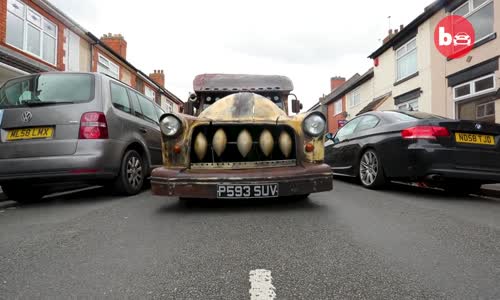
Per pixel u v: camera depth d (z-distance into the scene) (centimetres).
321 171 343
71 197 482
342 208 374
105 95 449
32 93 430
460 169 434
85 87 439
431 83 1255
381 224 304
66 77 443
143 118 559
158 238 265
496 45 955
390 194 483
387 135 500
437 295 169
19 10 1049
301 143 357
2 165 402
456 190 511
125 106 504
